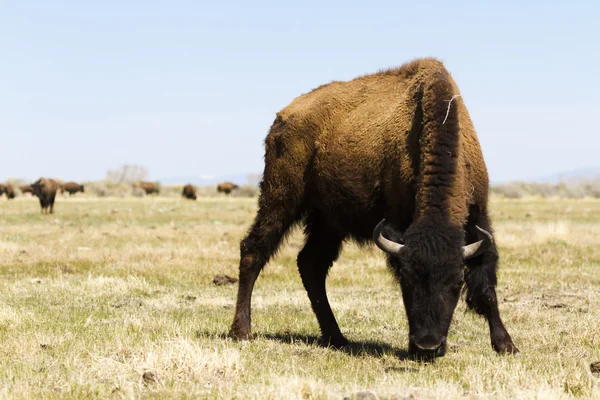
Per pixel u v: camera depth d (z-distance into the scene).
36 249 41.91
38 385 13.88
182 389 13.53
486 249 15.15
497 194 154.88
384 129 18.03
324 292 20.50
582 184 167.50
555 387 13.41
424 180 16.05
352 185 18.58
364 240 19.39
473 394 13.13
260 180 20.95
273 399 12.73
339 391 13.46
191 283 31.00
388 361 16.55
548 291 28.27
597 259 39.06
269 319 23.11
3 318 20.55
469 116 18.08
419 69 18.36
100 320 21.67
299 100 20.86
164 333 19.00
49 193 88.62
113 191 168.50
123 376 14.02
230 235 53.22
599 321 21.30
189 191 148.50
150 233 54.97
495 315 16.86
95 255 39.16
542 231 50.91
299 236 60.75
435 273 14.54
